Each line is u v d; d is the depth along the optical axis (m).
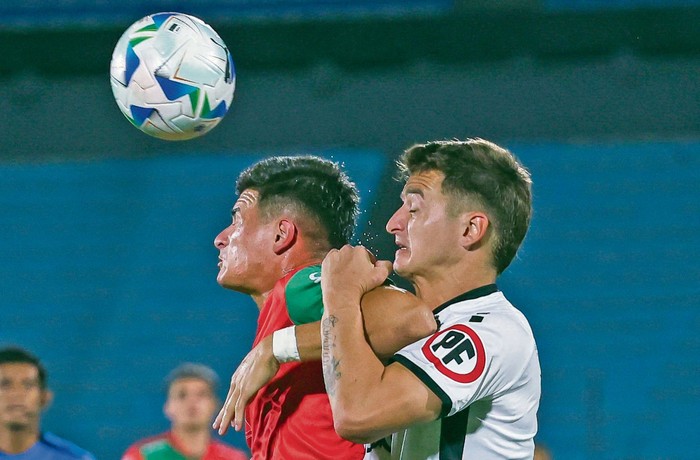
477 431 5.67
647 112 26.53
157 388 25.84
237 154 30.56
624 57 26.70
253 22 26.47
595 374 25.38
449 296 5.91
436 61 27.48
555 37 26.17
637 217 28.16
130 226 29.17
